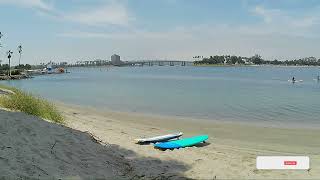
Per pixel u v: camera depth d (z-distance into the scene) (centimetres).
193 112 2761
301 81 8450
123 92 4966
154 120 2277
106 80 9225
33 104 1463
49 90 5381
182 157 1221
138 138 1573
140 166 1082
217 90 5394
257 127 2028
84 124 1848
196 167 1105
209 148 1449
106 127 1864
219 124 2138
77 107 3017
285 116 2544
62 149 1012
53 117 1521
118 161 1074
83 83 7662
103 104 3341
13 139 980
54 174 827
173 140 1566
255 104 3372
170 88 5859
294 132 1873
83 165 943
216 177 1010
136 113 2656
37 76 13138
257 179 997
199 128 1983
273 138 1706
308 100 3769
